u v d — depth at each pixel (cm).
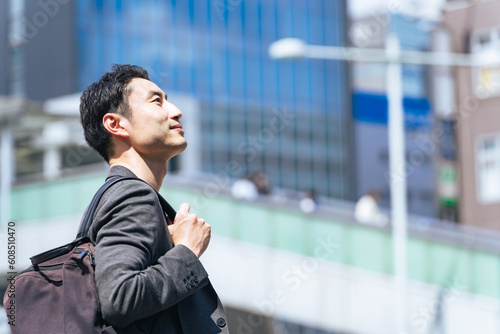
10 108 1995
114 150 242
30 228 1545
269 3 4022
